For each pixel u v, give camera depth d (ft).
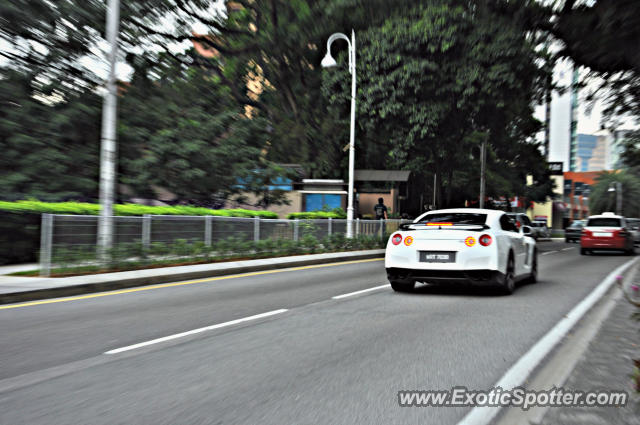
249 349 17.66
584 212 352.08
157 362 16.06
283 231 57.77
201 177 68.03
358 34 89.20
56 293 30.09
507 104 84.12
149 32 91.04
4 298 27.63
